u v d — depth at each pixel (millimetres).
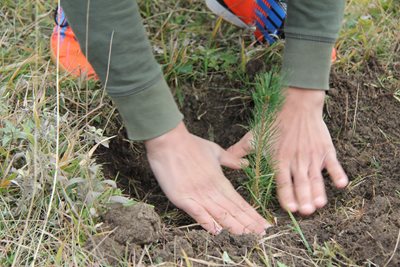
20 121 1461
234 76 1674
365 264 1334
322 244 1370
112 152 1570
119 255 1334
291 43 1480
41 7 1758
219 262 1337
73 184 1383
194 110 1660
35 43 1682
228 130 1651
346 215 1419
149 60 1375
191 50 1695
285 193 1456
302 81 1479
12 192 1400
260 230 1403
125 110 1396
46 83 1561
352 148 1551
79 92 1562
